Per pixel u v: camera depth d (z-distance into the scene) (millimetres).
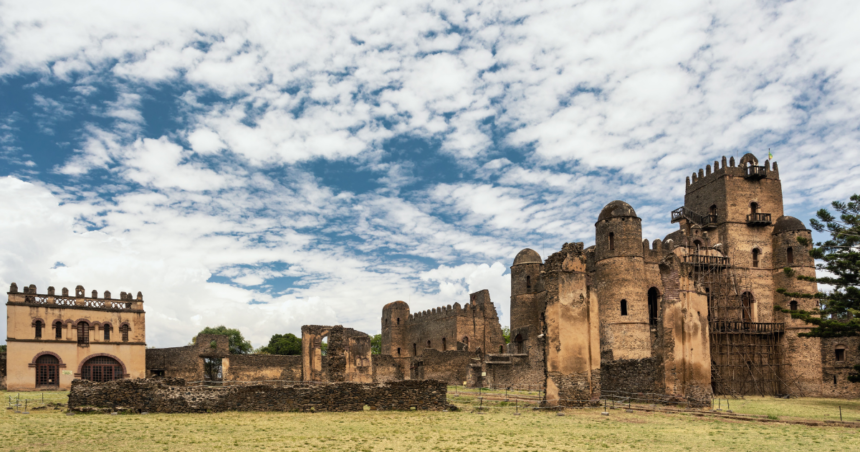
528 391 59844
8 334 57531
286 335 113438
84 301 62688
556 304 35719
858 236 43219
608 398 42094
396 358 82938
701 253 66250
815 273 63594
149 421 26547
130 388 30922
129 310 65188
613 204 65312
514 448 20859
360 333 73812
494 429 25531
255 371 70062
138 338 65312
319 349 70250
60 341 60375
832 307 43625
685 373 38719
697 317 39844
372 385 33000
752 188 69125
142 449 19812
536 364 62500
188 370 68500
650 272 67125
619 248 63094
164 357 69812
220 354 68750
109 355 63125
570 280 36406
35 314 59438
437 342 102375
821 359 60188
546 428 26016
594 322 36719
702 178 72250
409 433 24094
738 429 26562
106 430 23734
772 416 31922
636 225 63625
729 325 62875
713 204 69938
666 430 25875
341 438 22594
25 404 33344
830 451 20984
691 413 33062
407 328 113500
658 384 39469
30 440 21297
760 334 63312
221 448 20203
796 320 62531
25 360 58062
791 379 61781
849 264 42969
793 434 25250
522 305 79750
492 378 70188
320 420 27875
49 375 59344
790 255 65375
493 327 102062
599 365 36375
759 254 67562
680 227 73375
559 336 35344
